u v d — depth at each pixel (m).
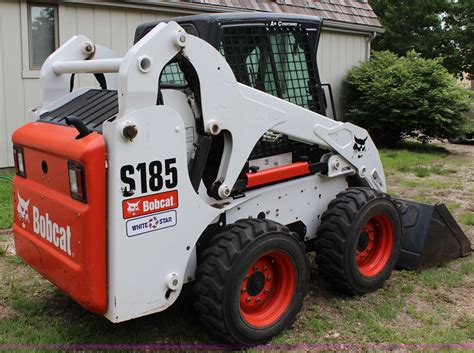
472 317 3.96
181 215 3.14
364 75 13.57
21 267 4.76
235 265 3.23
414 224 4.89
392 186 8.63
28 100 8.35
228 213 3.60
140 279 3.00
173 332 3.61
